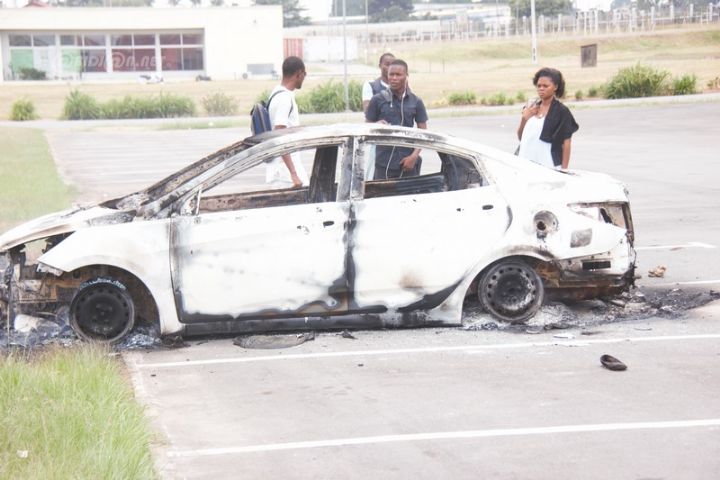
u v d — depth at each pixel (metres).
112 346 7.38
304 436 5.43
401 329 7.75
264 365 6.89
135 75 90.12
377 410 5.84
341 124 7.79
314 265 7.38
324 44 118.50
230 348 7.37
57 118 50.06
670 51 117.44
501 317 7.72
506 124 35.38
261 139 7.85
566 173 8.08
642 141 26.53
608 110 39.91
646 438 5.25
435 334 7.57
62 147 31.27
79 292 7.32
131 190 18.47
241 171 7.46
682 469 4.80
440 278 7.52
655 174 18.84
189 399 6.17
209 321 7.36
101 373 6.12
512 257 7.68
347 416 5.75
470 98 48.56
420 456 5.08
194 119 46.09
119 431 5.07
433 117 40.75
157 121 45.69
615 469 4.83
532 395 6.04
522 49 125.88
